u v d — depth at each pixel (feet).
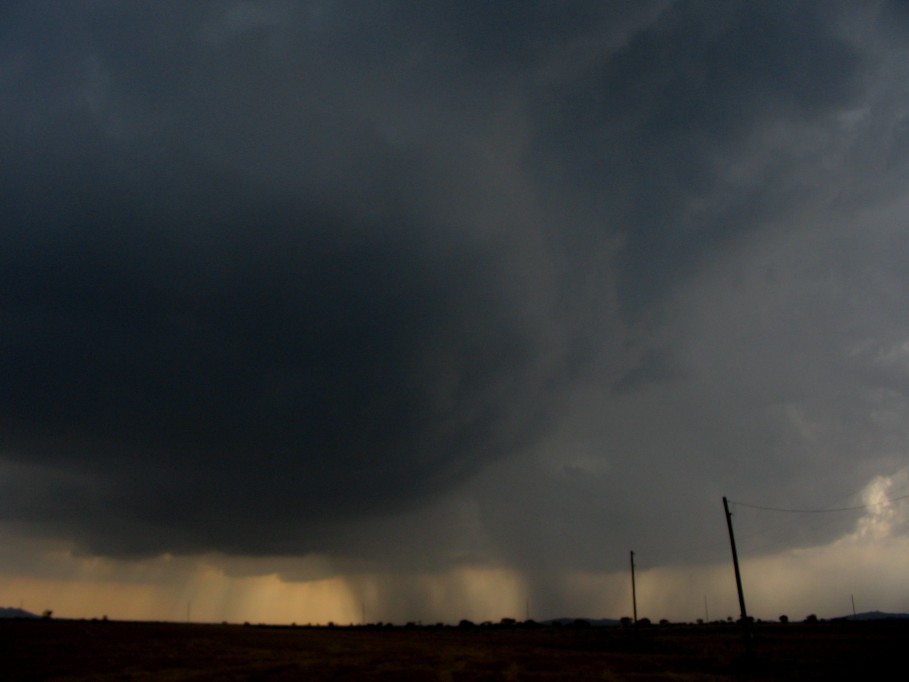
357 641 312.71
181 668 169.99
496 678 161.38
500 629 572.10
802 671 169.17
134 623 410.11
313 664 187.32
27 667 164.04
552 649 268.82
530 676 165.99
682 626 491.31
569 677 163.84
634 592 284.61
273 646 262.06
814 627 383.04
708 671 177.88
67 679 144.46
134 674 155.02
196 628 369.09
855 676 155.74
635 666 193.06
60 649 208.13
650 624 543.80
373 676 162.40
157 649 224.74
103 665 171.94
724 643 274.16
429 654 233.96
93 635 266.36
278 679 152.05
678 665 195.72
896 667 164.86
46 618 419.33
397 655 226.17
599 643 296.71
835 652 214.48
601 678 161.89
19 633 252.01
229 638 296.71
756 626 431.02
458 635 428.15
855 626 389.39
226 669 169.48
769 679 158.20
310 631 463.01
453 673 171.22
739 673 171.73
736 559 186.60
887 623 435.53
